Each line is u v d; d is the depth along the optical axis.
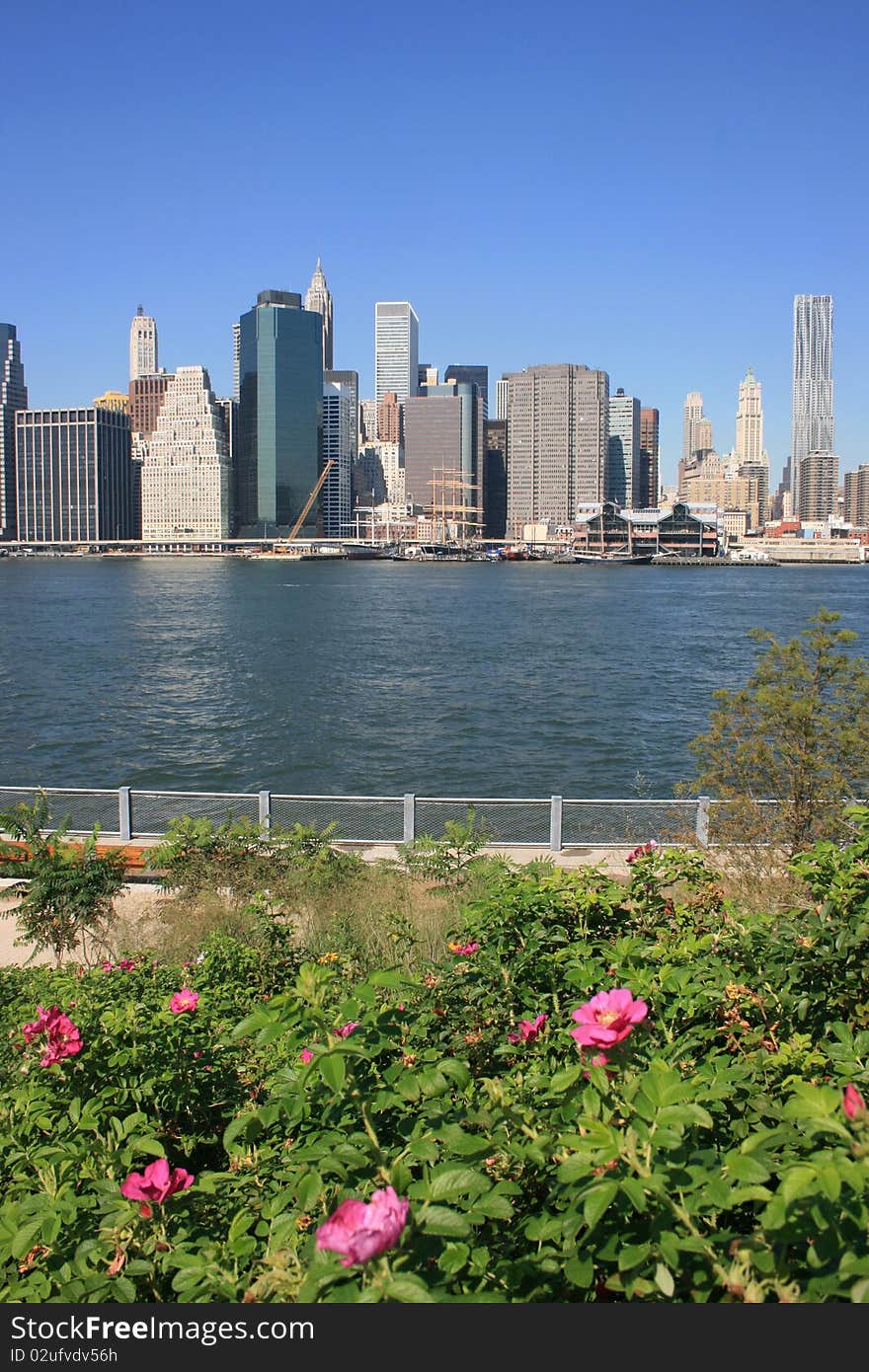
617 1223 3.41
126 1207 4.07
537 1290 3.35
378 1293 2.83
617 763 36.53
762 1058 4.89
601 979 5.61
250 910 12.10
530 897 7.41
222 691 54.91
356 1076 4.20
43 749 39.59
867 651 65.81
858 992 5.75
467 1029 6.21
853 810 6.99
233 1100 6.19
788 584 197.00
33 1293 3.69
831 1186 2.83
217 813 19.53
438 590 169.88
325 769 35.88
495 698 52.53
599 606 130.12
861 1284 2.75
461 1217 3.13
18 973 10.59
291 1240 3.68
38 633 89.56
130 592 158.62
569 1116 3.93
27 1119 5.12
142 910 14.70
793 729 15.28
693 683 58.44
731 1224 3.88
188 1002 6.22
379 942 11.51
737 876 13.17
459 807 19.03
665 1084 3.55
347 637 87.25
